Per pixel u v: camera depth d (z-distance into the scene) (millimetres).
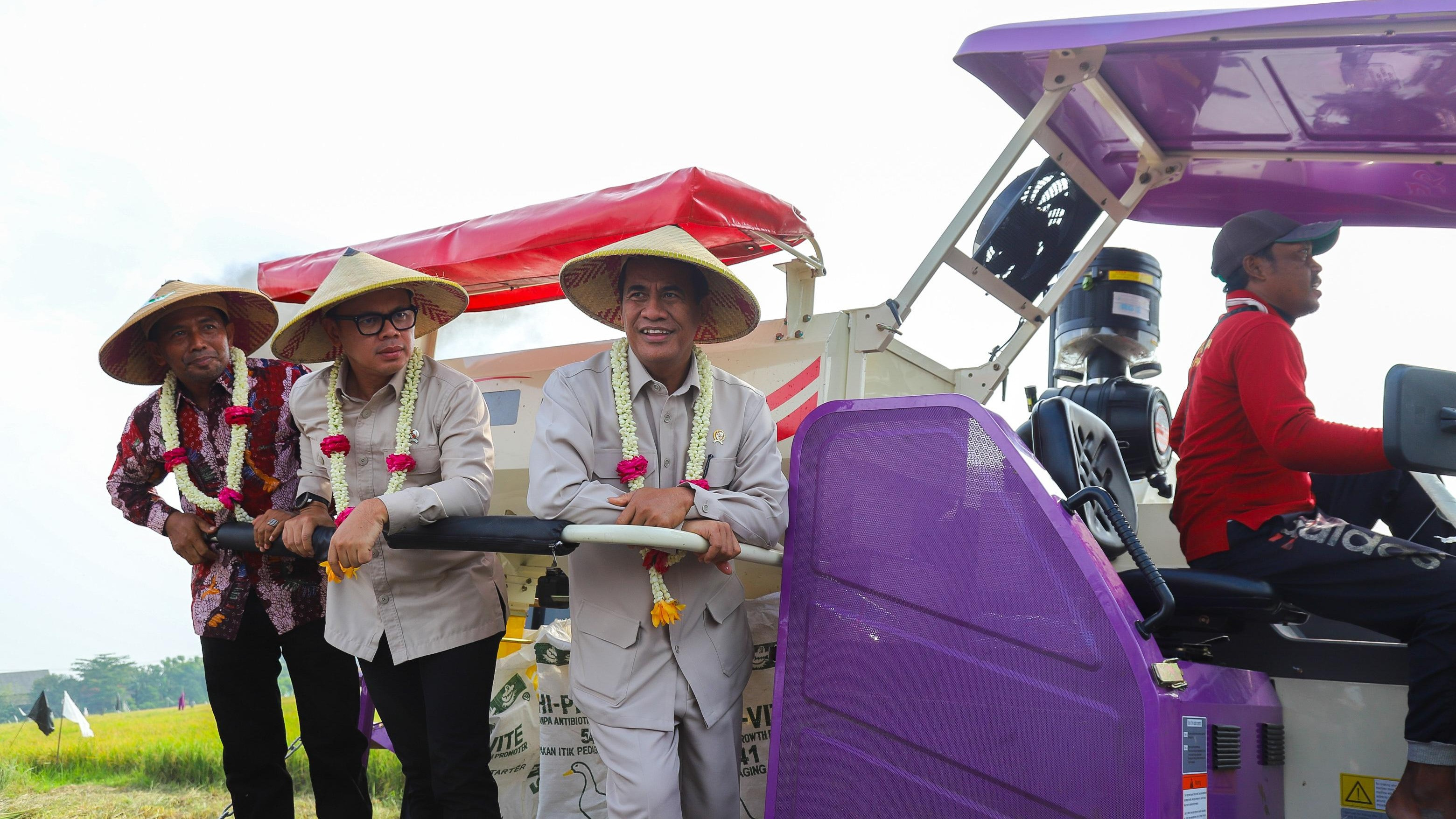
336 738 2883
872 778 2133
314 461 2572
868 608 2205
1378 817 2242
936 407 2201
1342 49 2514
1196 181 3453
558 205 3477
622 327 2654
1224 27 2406
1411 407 1944
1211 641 2404
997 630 2043
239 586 2740
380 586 2420
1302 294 2580
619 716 2197
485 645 2479
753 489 2273
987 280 3223
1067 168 3211
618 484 2320
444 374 2547
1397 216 3369
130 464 2885
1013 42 2703
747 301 2373
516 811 3191
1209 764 2016
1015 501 2070
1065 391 3135
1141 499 3293
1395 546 2189
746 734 2826
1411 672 2117
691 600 2260
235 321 2977
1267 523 2373
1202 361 2592
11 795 4703
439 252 3824
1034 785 1951
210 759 5219
